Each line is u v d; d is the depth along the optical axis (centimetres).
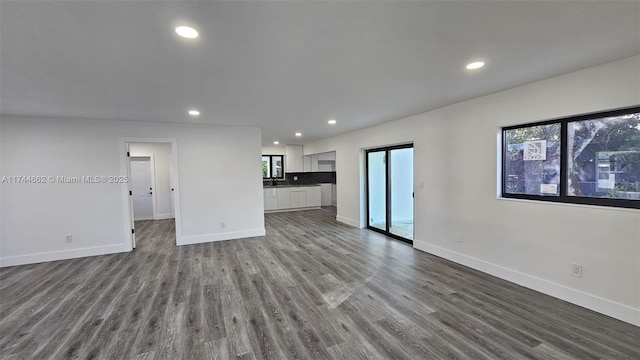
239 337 221
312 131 621
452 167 381
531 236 293
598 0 141
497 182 324
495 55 213
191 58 207
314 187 930
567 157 270
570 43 193
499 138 321
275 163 967
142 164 755
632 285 226
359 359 194
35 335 227
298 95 315
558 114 263
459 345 207
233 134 532
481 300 274
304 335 222
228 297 289
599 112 243
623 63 223
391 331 226
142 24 157
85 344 214
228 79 255
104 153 445
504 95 309
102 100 321
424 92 312
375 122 507
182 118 442
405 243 495
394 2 140
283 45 189
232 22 157
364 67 233
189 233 504
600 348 200
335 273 353
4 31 162
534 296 279
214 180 520
